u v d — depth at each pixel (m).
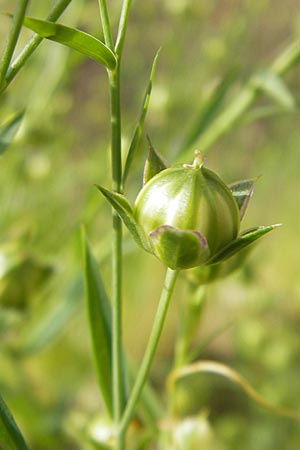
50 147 0.17
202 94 0.18
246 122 0.14
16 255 0.13
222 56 0.19
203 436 0.12
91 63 0.25
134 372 0.13
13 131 0.11
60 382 0.20
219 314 0.26
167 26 0.21
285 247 0.27
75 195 0.20
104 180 0.17
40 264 0.13
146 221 0.09
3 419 0.09
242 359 0.22
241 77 0.14
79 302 0.15
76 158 0.22
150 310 0.26
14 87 0.16
